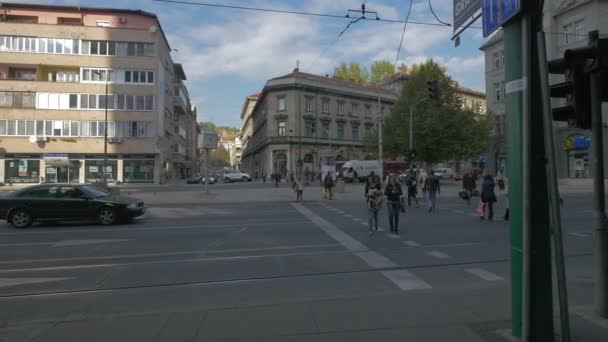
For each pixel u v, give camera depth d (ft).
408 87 145.79
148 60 165.17
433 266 26.09
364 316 15.84
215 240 37.22
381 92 235.20
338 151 217.56
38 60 158.10
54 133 159.53
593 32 12.29
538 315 11.66
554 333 12.82
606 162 102.06
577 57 12.22
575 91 12.59
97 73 161.89
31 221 48.29
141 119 164.86
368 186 39.40
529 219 11.50
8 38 156.66
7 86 156.97
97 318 17.19
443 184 146.92
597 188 14.47
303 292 20.97
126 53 163.94
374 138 168.04
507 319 15.02
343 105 221.05
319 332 14.28
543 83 10.93
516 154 12.24
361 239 36.76
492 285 21.35
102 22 168.66
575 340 12.78
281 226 45.98
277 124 206.08
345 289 21.26
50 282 24.03
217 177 241.55
